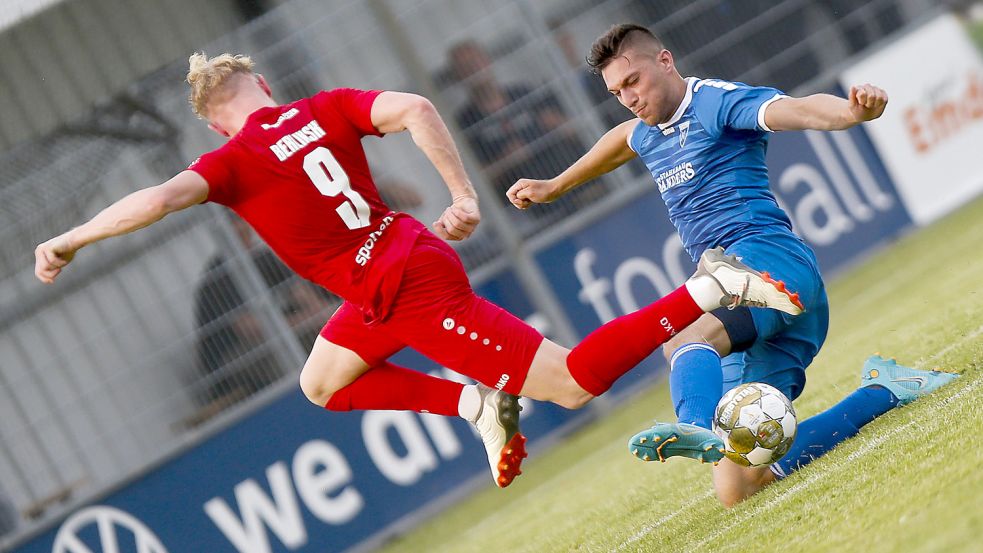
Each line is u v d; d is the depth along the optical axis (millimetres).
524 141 30719
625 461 23031
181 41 28031
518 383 12727
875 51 34062
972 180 34969
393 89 29906
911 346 19797
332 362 13961
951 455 10914
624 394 31453
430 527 27234
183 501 27766
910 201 34281
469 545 21922
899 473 11234
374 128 12727
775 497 12922
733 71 32438
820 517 11133
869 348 22078
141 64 27656
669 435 11984
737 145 13914
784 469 13867
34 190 27188
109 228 11836
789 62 33094
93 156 27406
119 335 27672
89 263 27562
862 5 34094
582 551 15711
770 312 13602
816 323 14336
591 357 12508
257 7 29078
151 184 27547
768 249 13648
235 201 12477
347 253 12492
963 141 35062
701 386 12984
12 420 27219
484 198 30562
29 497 27219
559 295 30969
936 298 24672
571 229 31250
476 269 30641
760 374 14102
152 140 27578
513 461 13594
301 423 28312
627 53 13742
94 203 27359
